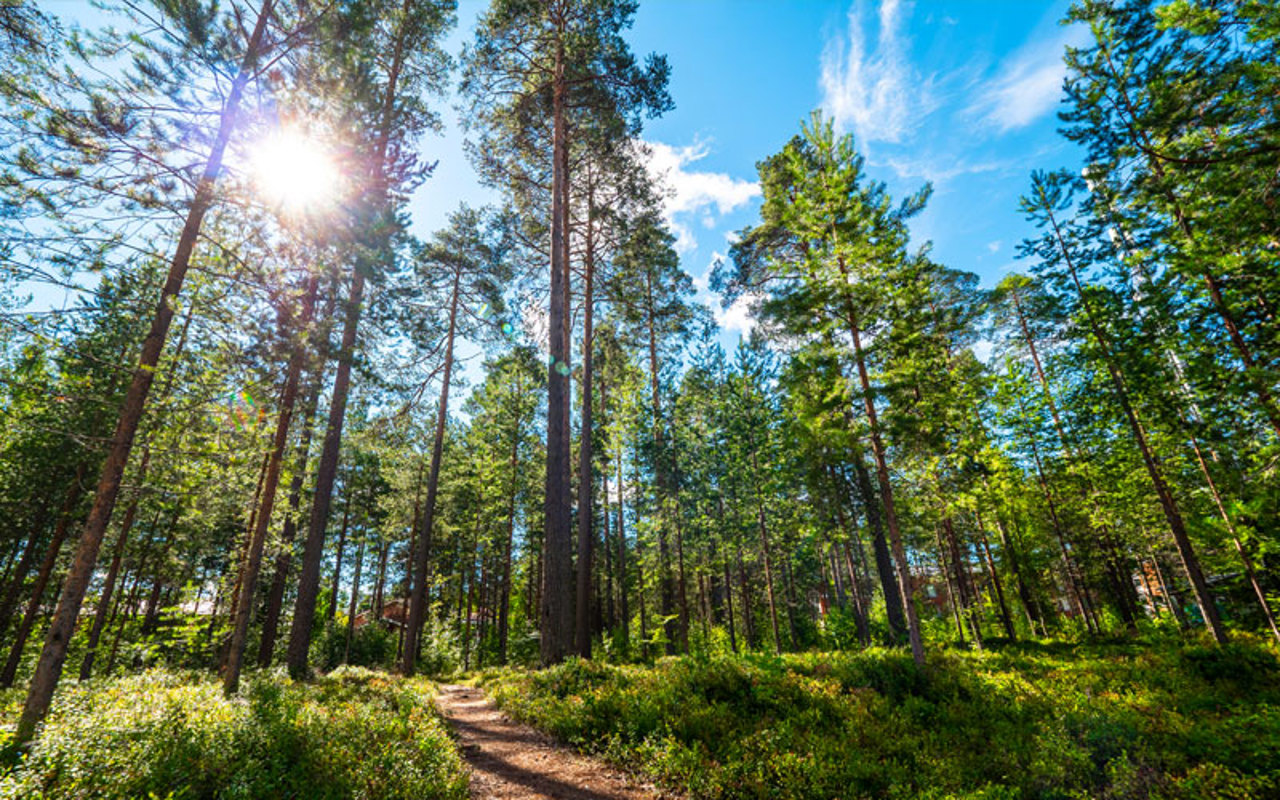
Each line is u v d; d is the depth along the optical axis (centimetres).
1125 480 2028
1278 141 835
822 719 942
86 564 756
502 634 3094
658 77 1767
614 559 3841
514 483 3253
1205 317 1312
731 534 2694
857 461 1521
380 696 1149
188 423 982
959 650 2038
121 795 493
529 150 1992
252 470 1247
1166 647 1495
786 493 2673
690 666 1196
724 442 2938
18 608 2228
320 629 3350
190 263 919
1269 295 1166
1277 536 1338
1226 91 967
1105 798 662
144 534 2222
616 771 796
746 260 2345
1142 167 1369
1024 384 2519
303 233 1106
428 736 802
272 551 1427
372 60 1298
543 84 1828
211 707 797
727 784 706
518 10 1662
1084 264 1795
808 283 1507
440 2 1712
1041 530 2673
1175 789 649
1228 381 1241
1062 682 1238
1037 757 767
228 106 949
